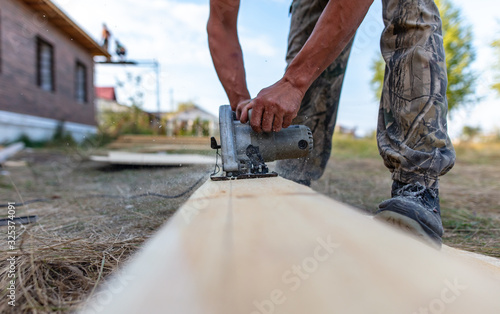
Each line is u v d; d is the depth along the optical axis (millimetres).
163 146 5246
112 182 2938
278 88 1021
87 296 730
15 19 7777
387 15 1140
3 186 3053
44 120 9148
